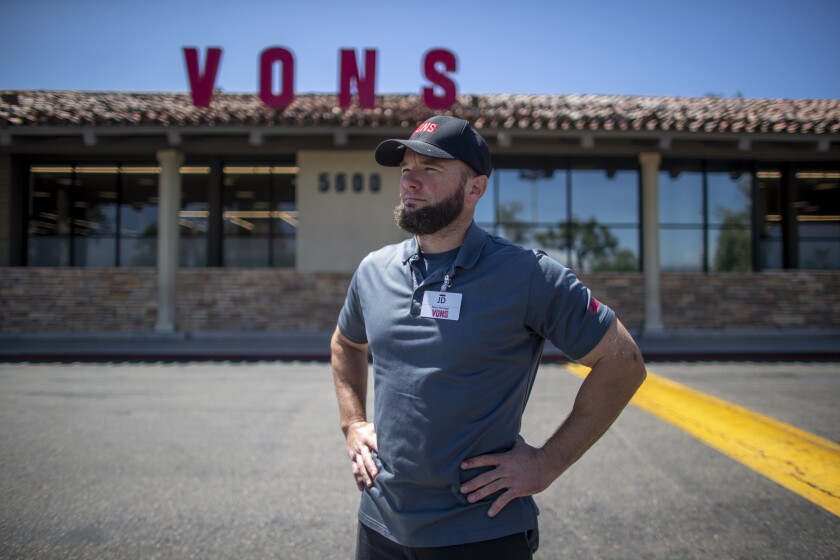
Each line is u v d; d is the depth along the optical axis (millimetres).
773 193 15125
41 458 5102
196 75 12602
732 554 3463
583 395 1757
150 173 14523
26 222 14383
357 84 12711
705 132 12562
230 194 14406
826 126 12664
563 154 14297
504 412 1746
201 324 13461
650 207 13750
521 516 1724
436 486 1721
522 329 1759
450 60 12859
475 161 1811
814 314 13891
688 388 8133
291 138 13406
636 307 13836
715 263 14562
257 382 8625
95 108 13117
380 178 13625
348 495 4340
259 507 4121
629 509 4098
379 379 1859
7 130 12164
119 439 5664
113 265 14484
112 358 10828
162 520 3898
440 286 1783
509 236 14281
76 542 3578
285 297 13516
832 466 4934
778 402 7258
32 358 10812
